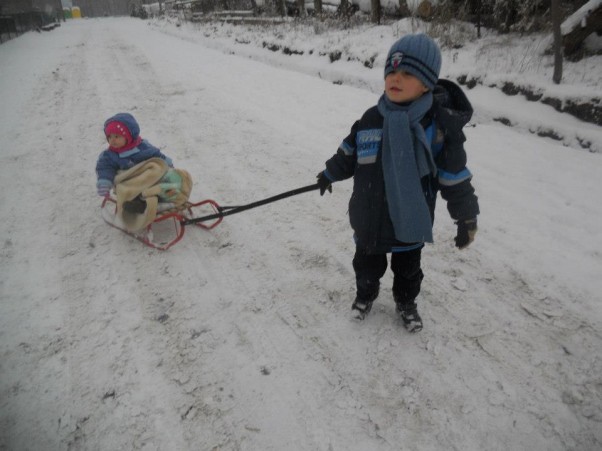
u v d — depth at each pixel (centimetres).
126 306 273
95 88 812
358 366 228
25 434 196
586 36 550
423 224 188
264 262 314
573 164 416
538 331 245
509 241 321
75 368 229
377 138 187
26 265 312
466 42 721
